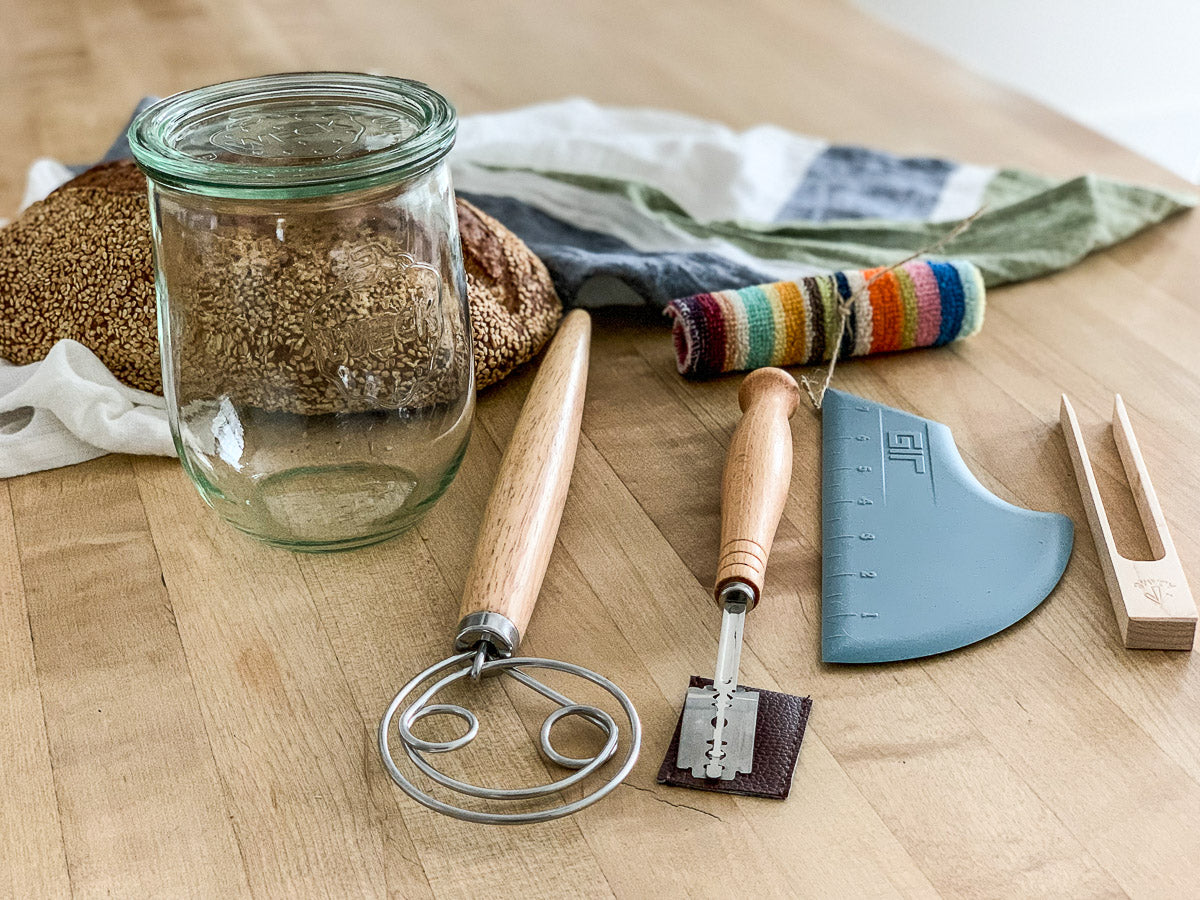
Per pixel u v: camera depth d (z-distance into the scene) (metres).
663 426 0.66
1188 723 0.46
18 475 0.64
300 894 0.41
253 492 0.52
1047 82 1.87
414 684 0.45
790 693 0.48
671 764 0.45
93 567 0.57
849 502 0.57
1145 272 0.81
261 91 0.52
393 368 0.52
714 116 1.07
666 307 0.72
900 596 0.52
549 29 1.30
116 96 1.12
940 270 0.70
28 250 0.68
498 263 0.70
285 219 0.48
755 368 0.70
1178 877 0.40
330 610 0.53
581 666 0.48
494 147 0.93
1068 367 0.70
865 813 0.42
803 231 0.85
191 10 1.36
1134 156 0.99
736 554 0.50
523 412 0.60
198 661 0.51
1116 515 0.57
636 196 0.86
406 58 1.22
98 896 0.41
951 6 1.82
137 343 0.66
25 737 0.48
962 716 0.46
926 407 0.66
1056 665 0.49
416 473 0.54
